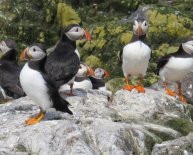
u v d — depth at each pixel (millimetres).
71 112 9680
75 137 8938
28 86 9180
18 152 8750
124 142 9195
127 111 11164
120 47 19438
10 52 14414
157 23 19844
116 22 20781
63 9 21828
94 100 11641
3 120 10102
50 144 8938
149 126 10117
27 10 22656
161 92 12148
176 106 11664
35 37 21562
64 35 12305
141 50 11516
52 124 9367
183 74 12156
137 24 11625
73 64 11930
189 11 21641
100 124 9516
